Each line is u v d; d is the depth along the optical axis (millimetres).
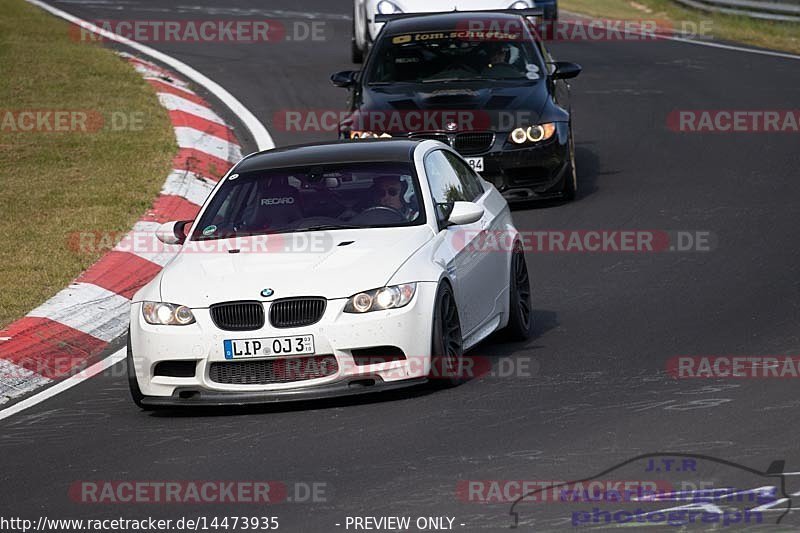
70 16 90438
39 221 46094
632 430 23875
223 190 31797
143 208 47906
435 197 30922
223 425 26875
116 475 23812
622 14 107062
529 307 34000
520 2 62062
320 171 31625
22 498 22844
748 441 22688
